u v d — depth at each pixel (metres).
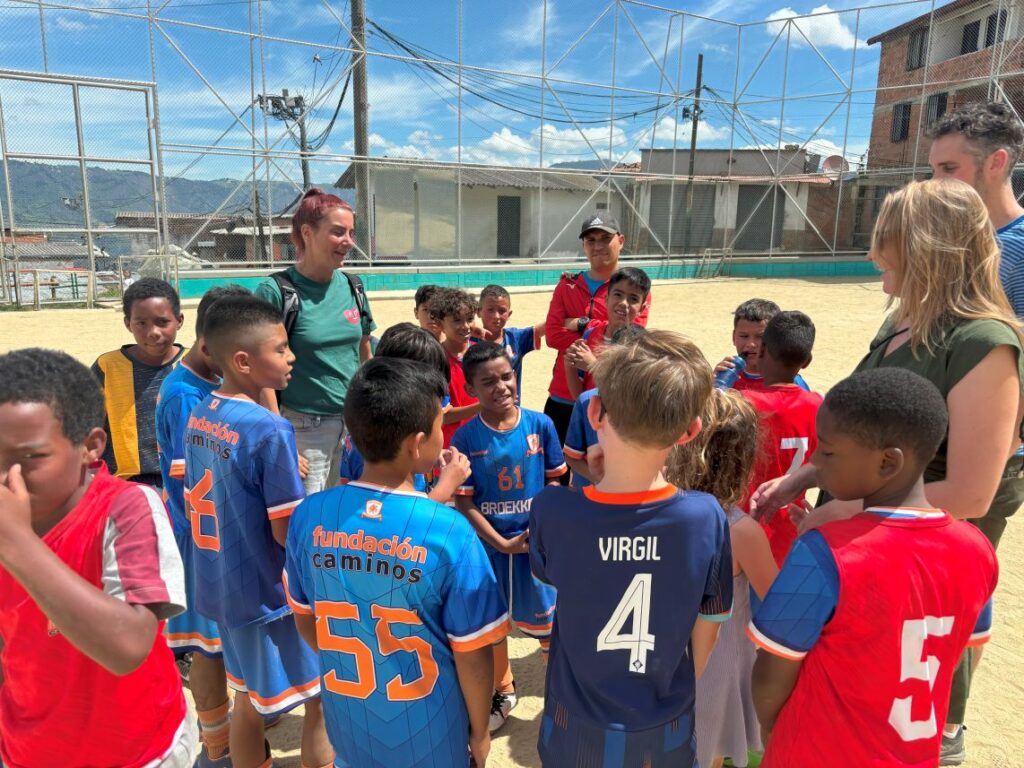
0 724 1.57
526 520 2.99
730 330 12.80
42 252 19.23
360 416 1.61
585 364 3.35
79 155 14.58
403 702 1.62
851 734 1.44
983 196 2.27
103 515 1.44
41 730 1.51
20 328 11.70
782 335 2.49
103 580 1.41
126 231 15.40
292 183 17.08
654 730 1.56
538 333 4.41
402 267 18.95
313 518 1.68
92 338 10.75
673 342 1.56
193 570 2.46
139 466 3.16
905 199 1.80
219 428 2.13
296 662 2.22
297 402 3.26
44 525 1.42
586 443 2.92
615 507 1.52
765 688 1.52
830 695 1.44
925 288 1.77
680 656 1.57
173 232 16.41
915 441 1.39
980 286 1.76
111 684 1.49
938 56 24.92
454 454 2.21
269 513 2.10
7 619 1.46
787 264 24.67
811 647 1.44
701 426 1.68
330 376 3.30
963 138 2.23
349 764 1.71
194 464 2.21
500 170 19.91
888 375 1.43
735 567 2.07
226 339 2.13
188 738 1.71
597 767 1.56
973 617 1.46
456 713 1.70
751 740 2.28
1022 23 22.11
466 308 3.75
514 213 22.05
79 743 1.51
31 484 1.32
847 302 16.84
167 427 2.59
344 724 1.68
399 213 18.86
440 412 1.72
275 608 2.16
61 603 1.23
